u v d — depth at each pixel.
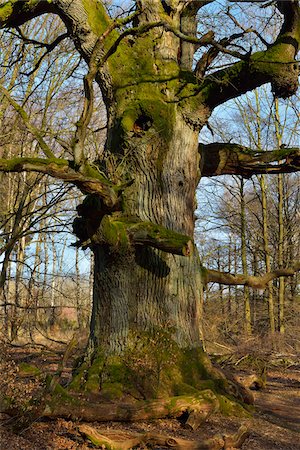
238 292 23.86
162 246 8.07
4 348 6.27
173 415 7.57
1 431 6.11
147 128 9.13
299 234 25.34
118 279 8.70
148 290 8.70
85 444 6.17
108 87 9.34
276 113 21.36
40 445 6.03
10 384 6.22
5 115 14.17
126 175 9.00
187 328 8.81
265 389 12.01
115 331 8.59
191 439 6.84
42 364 12.25
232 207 23.69
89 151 11.12
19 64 14.01
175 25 9.54
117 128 9.14
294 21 8.59
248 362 15.05
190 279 9.05
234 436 6.62
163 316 8.66
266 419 8.46
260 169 10.16
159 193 8.95
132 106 9.06
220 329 18.05
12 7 9.20
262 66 8.52
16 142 12.56
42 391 6.84
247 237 23.59
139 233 8.24
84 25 9.07
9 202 15.23
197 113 9.14
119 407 7.29
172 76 9.24
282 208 23.30
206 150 10.12
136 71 9.30
